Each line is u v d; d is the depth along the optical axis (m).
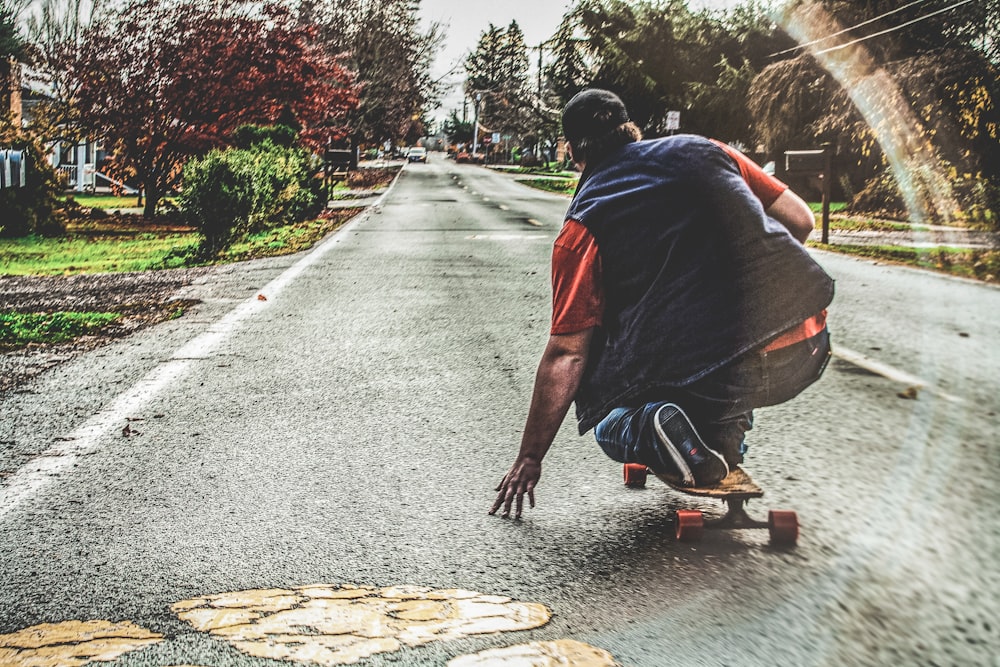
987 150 20.20
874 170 24.98
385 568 3.37
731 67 33.66
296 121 27.52
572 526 3.76
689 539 3.53
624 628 2.88
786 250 3.14
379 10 46.84
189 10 23.22
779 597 3.07
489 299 10.16
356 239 18.03
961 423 5.21
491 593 3.15
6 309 10.09
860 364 6.78
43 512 4.00
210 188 15.41
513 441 5.00
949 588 3.11
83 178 39.28
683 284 3.15
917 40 24.09
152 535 3.71
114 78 22.98
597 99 3.39
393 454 4.77
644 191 3.18
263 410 5.67
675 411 3.16
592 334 3.32
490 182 52.19
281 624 2.94
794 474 4.36
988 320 8.66
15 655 2.78
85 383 6.46
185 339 8.07
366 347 7.60
